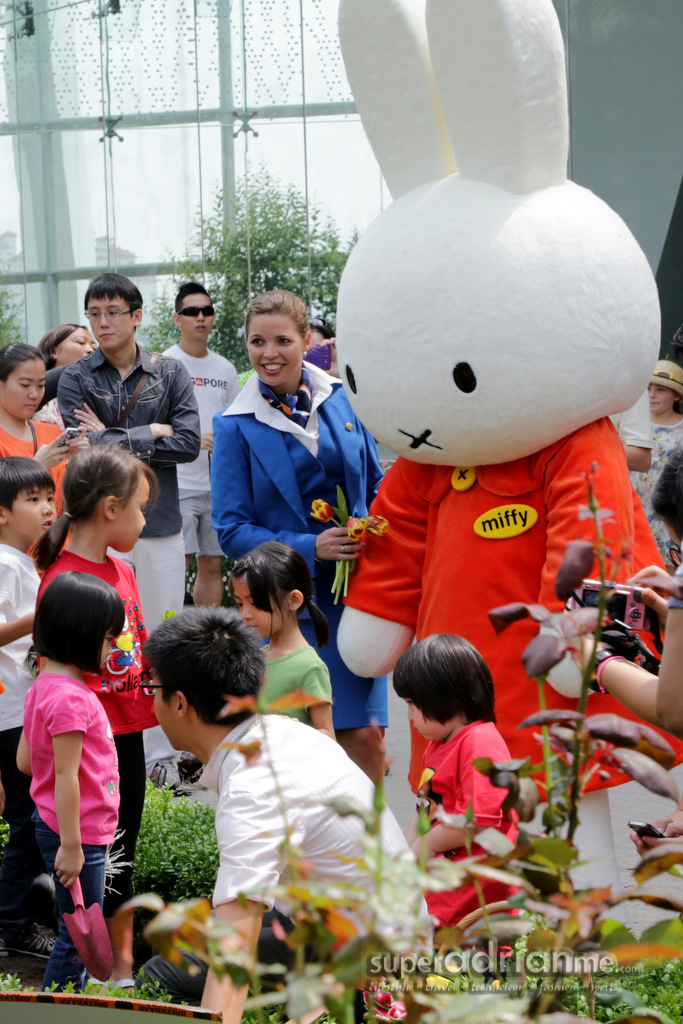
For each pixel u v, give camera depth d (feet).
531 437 11.43
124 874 12.34
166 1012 6.29
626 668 7.84
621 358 11.39
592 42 27.25
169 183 35.76
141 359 19.33
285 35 33.50
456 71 11.40
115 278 19.10
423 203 12.00
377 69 12.19
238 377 26.23
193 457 19.21
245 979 3.89
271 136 33.83
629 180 27.32
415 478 13.03
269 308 14.69
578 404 11.29
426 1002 3.76
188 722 8.45
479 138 11.60
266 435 14.78
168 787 16.85
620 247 11.59
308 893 3.50
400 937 3.55
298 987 3.39
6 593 13.14
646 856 4.15
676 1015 7.76
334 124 33.27
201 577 26.63
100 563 12.62
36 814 11.09
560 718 4.11
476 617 11.84
